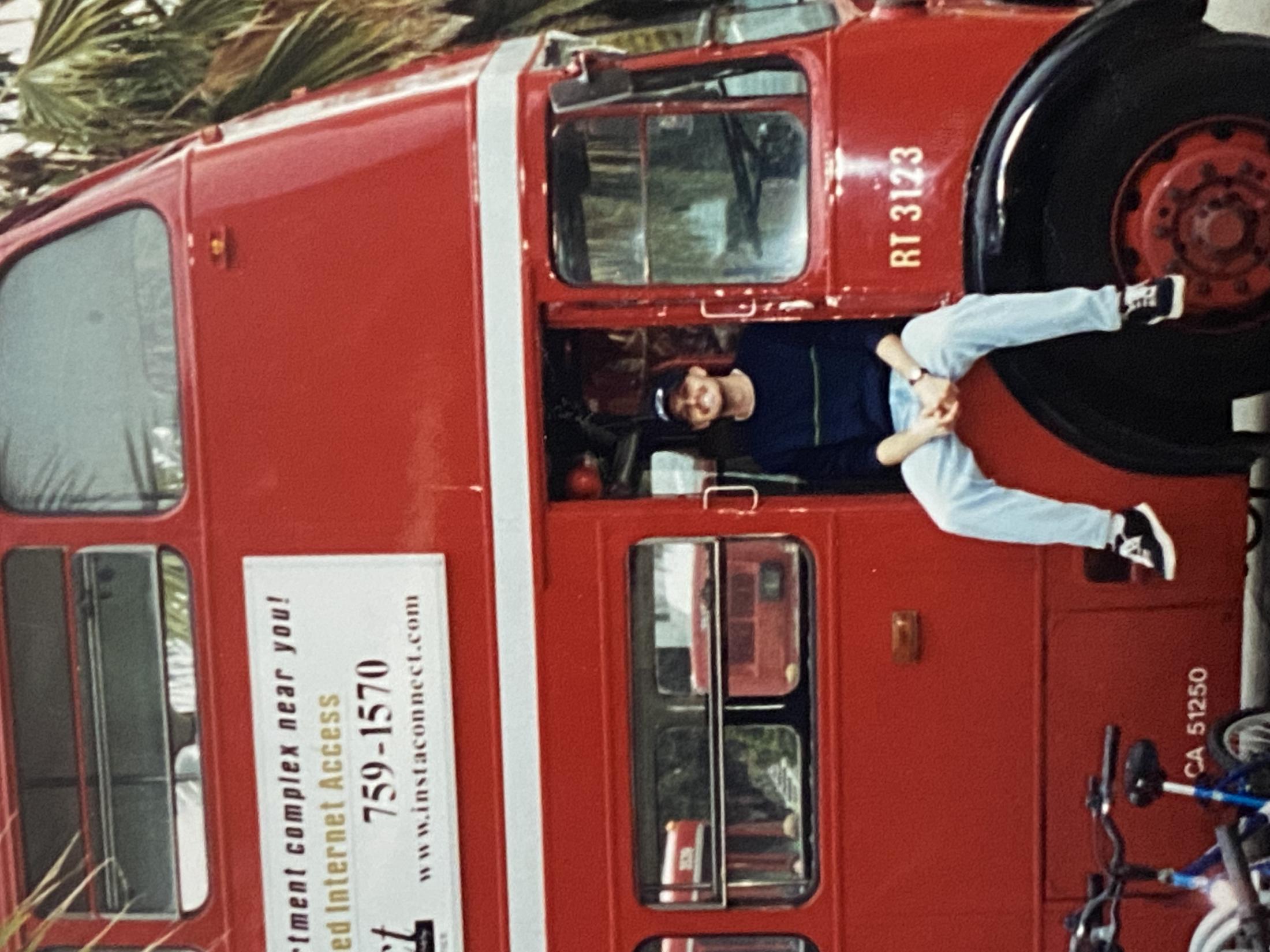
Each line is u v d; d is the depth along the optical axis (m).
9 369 2.70
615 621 2.67
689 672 2.76
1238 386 2.57
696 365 2.79
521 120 2.57
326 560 2.68
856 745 2.70
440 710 2.71
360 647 2.70
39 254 2.69
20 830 2.81
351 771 2.74
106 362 2.70
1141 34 2.45
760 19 2.76
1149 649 2.68
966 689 2.69
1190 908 2.75
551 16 2.92
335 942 2.79
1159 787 2.55
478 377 2.62
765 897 2.77
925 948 2.76
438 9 2.94
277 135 2.63
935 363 2.57
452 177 2.59
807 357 2.73
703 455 2.78
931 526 2.64
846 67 2.54
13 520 2.70
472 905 2.77
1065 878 2.73
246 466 2.67
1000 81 2.52
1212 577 2.67
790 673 2.74
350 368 2.64
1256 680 3.22
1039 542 2.62
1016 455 2.64
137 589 2.79
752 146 2.62
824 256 2.57
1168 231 2.49
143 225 2.68
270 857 2.78
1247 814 2.63
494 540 2.66
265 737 2.74
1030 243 2.51
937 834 2.72
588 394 2.81
